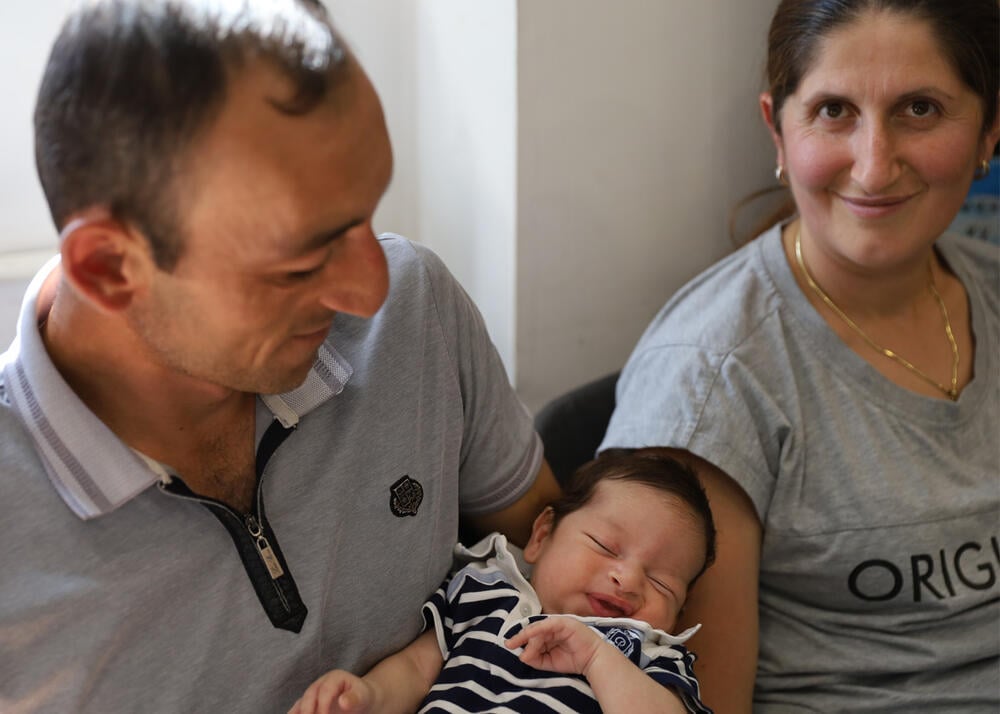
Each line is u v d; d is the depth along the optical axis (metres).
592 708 1.10
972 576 1.37
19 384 0.89
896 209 1.36
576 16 1.62
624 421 1.41
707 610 1.34
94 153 0.76
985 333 1.50
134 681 0.91
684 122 1.79
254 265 0.79
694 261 1.89
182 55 0.75
